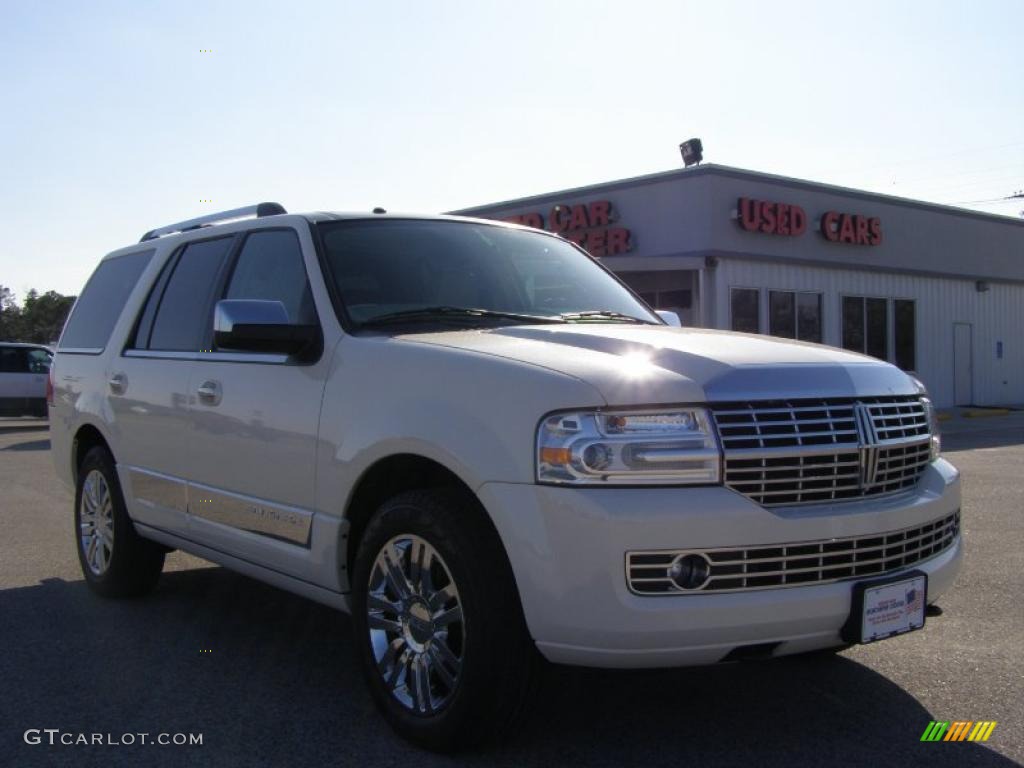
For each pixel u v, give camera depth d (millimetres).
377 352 3898
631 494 3146
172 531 5090
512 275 4867
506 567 3354
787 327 21750
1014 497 9703
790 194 21625
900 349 24781
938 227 25672
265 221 4949
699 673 4449
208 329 4988
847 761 3500
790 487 3322
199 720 3900
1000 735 3734
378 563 3746
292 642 4941
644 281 21234
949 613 5434
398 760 3512
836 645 3439
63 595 5910
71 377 6254
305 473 4074
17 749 3619
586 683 4324
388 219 4871
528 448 3238
